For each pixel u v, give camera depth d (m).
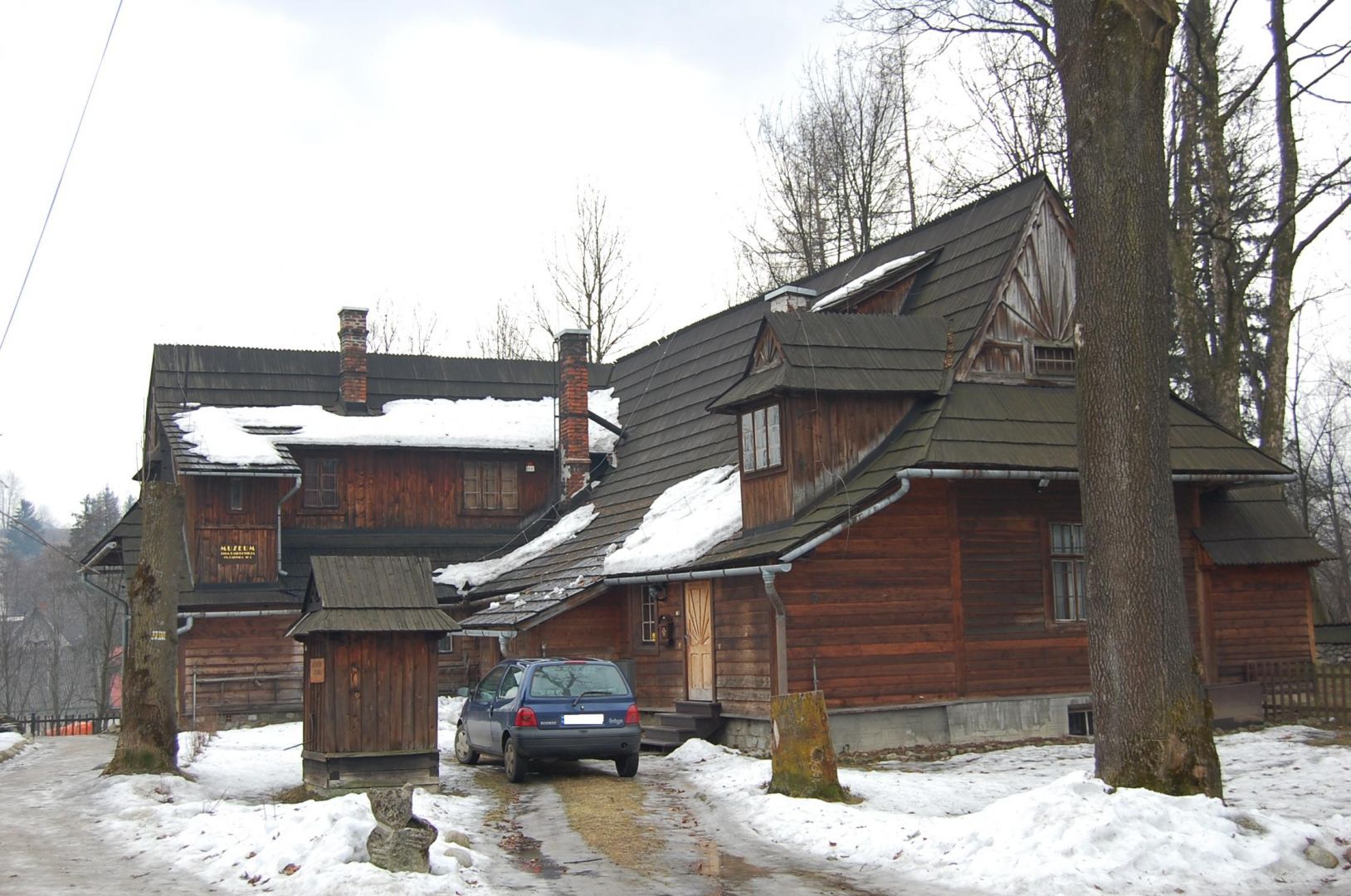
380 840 11.09
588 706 17.88
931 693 21.42
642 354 38.41
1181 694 12.45
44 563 83.75
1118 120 13.20
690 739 21.42
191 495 31.31
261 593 30.47
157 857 12.21
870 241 45.16
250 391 35.12
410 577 17.16
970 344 22.83
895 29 21.64
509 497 35.47
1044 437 21.89
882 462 21.95
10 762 22.14
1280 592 24.55
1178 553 12.87
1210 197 26.19
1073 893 10.29
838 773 17.06
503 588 30.25
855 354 22.48
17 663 72.81
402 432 34.19
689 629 24.25
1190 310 28.20
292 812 12.88
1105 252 13.15
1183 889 10.34
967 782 16.53
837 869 11.77
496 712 18.48
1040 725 22.03
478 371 38.16
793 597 20.91
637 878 11.39
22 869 11.66
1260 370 36.34
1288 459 45.66
